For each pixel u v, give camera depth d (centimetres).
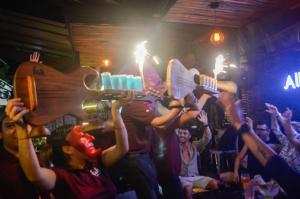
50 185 232
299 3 531
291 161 434
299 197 178
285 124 295
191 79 285
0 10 614
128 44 765
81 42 741
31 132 189
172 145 407
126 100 243
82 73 214
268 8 561
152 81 338
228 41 688
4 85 462
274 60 636
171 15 577
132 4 612
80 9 615
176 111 302
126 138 271
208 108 779
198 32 681
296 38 577
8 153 232
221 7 545
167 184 407
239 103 208
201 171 745
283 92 629
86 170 268
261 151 191
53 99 194
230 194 547
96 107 219
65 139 279
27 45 737
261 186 427
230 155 718
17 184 229
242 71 669
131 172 346
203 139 629
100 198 260
